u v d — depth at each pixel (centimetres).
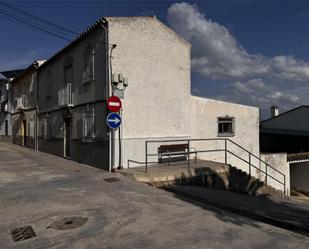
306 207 999
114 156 1005
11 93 2506
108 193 718
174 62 1223
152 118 1127
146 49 1119
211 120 1369
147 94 1114
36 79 1819
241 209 640
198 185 972
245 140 1471
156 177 884
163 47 1180
